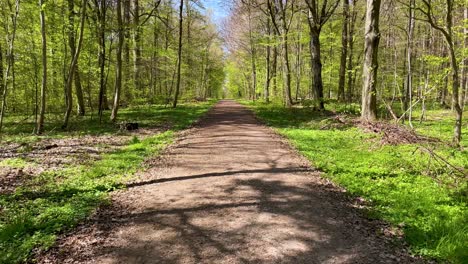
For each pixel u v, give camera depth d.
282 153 10.56
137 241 5.03
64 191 7.05
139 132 15.25
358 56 31.50
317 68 21.78
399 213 5.74
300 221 5.63
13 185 7.45
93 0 19.20
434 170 8.13
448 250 4.46
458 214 5.60
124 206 6.44
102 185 7.50
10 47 14.28
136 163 9.45
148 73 30.98
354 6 23.98
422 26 26.88
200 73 49.25
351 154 9.92
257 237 5.08
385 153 9.88
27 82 19.67
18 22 16.41
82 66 20.47
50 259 4.52
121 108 28.59
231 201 6.57
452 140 11.18
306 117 19.50
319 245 4.84
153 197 6.89
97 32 19.23
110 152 10.92
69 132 15.21
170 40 31.75
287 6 26.31
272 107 26.59
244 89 67.44
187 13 29.78
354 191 6.95
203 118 20.75
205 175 8.34
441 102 27.75
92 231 5.36
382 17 20.69
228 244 4.88
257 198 6.71
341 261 4.41
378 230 5.28
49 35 18.48
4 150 11.12
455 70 10.98
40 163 9.39
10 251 4.56
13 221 5.43
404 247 4.75
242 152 10.76
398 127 12.19
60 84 21.56
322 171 8.52
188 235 5.18
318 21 22.45
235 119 19.91
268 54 33.81
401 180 7.58
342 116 16.66
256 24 36.94
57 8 17.14
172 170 8.86
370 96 14.79
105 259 4.53
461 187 6.86
